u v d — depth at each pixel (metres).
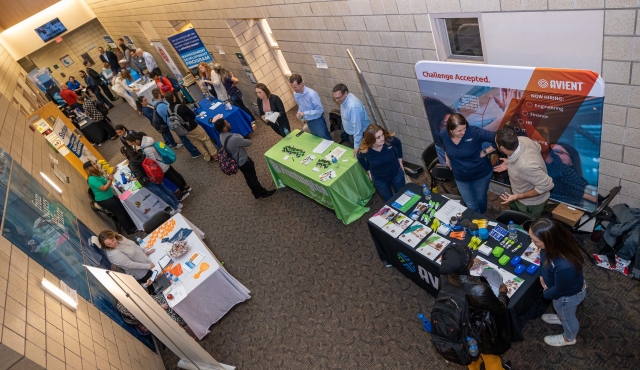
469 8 3.33
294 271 4.86
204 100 8.52
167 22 9.54
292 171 5.34
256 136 7.98
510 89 3.35
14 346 2.31
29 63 15.66
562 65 3.05
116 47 14.93
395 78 4.70
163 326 3.25
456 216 3.53
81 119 11.07
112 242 4.38
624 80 2.78
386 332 3.82
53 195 5.45
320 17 5.00
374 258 4.61
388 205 4.04
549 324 3.35
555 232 2.38
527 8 2.95
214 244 5.79
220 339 4.43
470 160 3.71
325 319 4.17
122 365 3.47
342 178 4.82
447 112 4.13
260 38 7.88
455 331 2.39
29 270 3.22
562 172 3.49
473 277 2.49
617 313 3.22
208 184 7.31
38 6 12.41
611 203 3.60
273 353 4.07
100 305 4.07
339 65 5.41
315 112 5.55
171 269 4.48
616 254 3.48
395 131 5.45
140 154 6.32
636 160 3.11
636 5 2.42
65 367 2.65
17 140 5.82
